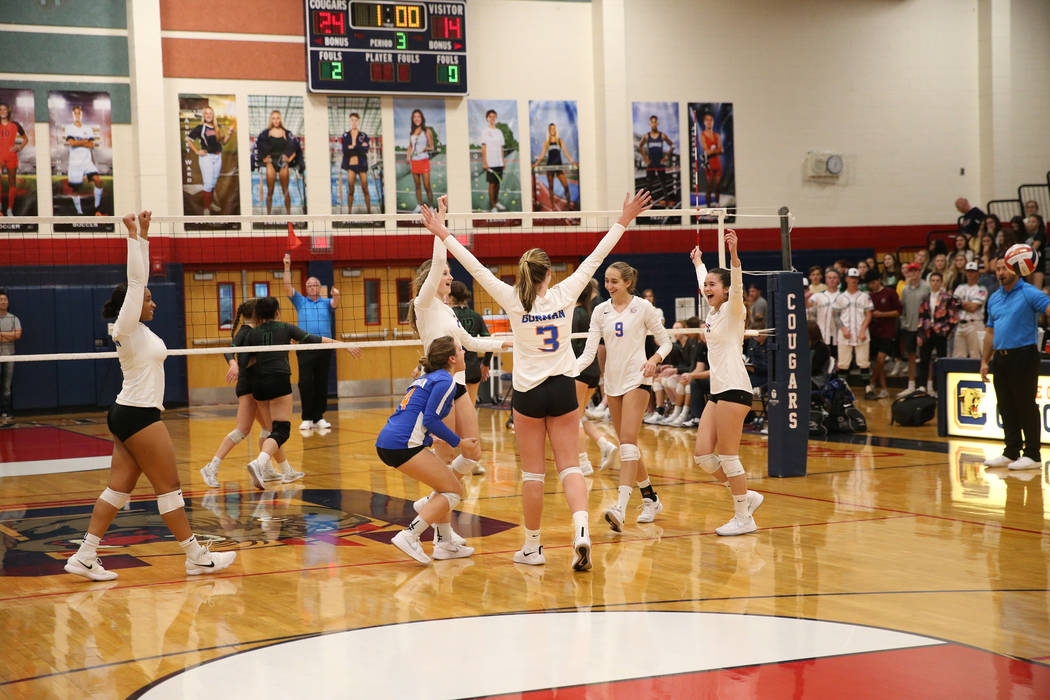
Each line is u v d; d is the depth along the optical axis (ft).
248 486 27.12
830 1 64.75
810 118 64.59
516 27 59.98
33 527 21.89
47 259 51.75
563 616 14.14
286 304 56.54
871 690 10.87
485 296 59.16
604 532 20.30
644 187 61.52
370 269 58.59
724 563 17.28
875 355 53.62
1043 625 13.37
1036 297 27.25
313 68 55.62
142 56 52.65
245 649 12.85
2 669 12.27
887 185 66.13
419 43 57.41
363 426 42.39
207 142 54.70
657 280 61.52
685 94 62.23
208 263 55.06
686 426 39.29
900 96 66.23
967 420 34.12
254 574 17.21
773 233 63.67
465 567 17.46
